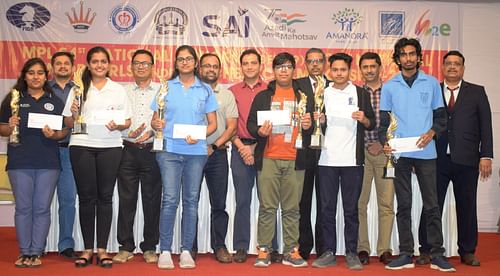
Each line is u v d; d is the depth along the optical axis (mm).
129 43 7641
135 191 4766
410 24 7887
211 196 4855
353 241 4512
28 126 4305
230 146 5188
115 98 4523
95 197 4516
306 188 4773
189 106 4457
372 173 5066
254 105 4617
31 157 4418
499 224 7730
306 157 4672
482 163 4910
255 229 5082
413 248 4602
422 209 4879
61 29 7574
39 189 4469
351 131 4555
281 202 4648
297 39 7785
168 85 4512
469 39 8039
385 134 4660
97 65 4492
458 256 5219
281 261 4762
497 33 8031
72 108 4324
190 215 4465
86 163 4434
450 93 4969
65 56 5090
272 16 7777
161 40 7676
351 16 7844
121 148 4562
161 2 7699
